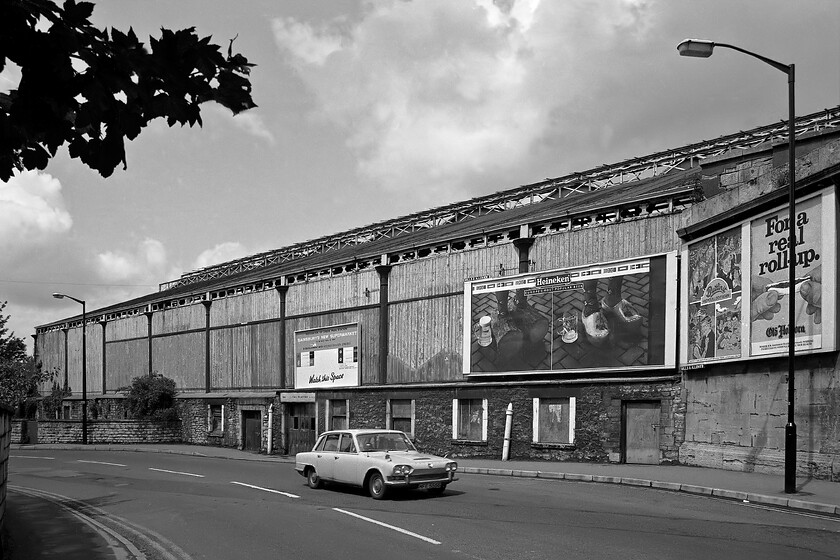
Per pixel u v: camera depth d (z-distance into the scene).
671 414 21.88
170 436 46.56
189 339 47.12
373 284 33.25
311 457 19.62
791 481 14.93
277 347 39.28
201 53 3.31
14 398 38.84
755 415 18.84
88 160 3.48
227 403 42.16
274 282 40.09
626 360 23.05
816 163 16.81
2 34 3.08
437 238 30.73
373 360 32.88
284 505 16.66
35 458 34.81
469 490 18.06
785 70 15.41
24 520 16.02
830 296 16.11
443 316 29.62
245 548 11.91
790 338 15.06
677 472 19.31
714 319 20.28
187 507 17.12
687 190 22.02
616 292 23.45
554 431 24.84
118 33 3.23
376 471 17.19
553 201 33.19
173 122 3.50
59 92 3.27
